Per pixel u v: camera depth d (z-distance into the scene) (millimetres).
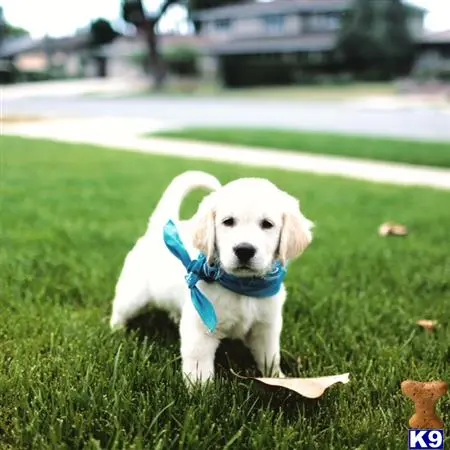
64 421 578
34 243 1226
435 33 11898
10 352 745
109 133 3742
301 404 637
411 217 1570
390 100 7195
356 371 721
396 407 637
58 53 17281
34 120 4586
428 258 1202
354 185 2062
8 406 619
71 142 3229
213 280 657
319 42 12289
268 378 624
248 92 9195
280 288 699
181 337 685
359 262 1167
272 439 569
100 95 8648
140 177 2115
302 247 670
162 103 6965
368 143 3215
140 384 657
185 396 633
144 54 12969
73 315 875
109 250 1192
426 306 952
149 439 569
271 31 13562
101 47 16359
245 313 667
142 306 806
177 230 734
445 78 9453
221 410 607
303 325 857
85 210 1561
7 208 1557
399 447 563
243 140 3320
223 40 13883
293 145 3117
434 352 781
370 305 938
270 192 662
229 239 635
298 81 10641
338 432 591
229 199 647
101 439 569
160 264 764
